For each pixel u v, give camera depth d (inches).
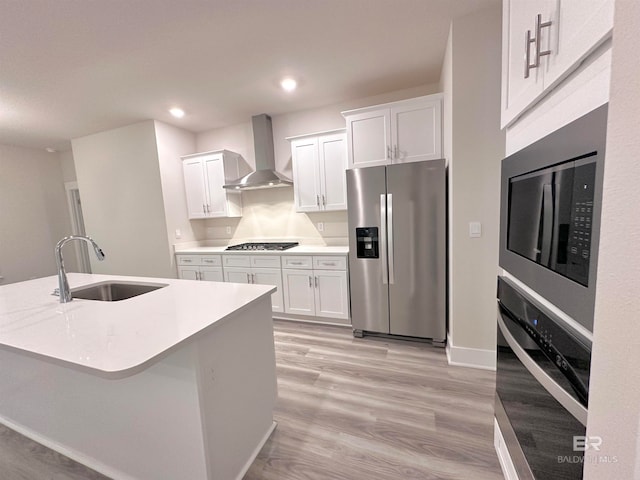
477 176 78.0
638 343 15.1
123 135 140.3
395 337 106.4
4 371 61.9
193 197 148.0
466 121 77.1
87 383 51.5
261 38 78.5
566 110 28.7
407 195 93.8
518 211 38.5
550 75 30.3
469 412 65.5
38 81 93.4
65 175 186.7
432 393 72.9
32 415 60.4
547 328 29.5
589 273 22.7
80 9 63.6
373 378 80.7
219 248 143.3
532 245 34.2
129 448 50.1
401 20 73.6
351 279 106.0
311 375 83.1
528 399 34.7
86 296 75.3
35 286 74.9
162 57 84.7
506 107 43.6
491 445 56.1
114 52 80.7
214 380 45.7
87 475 53.7
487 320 82.4
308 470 52.2
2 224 160.6
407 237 95.6
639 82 14.8
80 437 54.9
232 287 65.7
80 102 110.3
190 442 44.1
